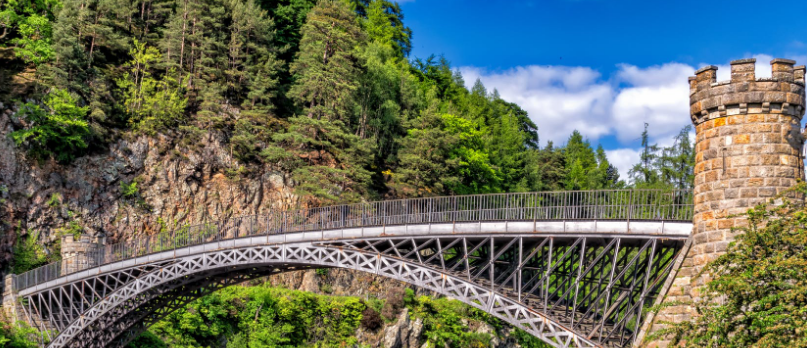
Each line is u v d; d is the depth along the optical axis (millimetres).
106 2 73938
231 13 81125
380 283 66688
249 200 66688
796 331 20641
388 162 79312
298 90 73750
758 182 26891
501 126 112375
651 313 27969
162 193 63906
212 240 43688
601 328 29547
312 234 39906
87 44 70750
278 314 59156
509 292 33594
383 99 82188
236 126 69375
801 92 27672
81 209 60219
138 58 70125
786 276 22109
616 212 30984
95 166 61875
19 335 47562
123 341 49000
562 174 110750
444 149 77250
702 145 28625
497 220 33438
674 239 29219
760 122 27375
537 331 31219
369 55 86562
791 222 22828
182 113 68438
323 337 59844
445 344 62125
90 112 63688
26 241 57312
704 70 28719
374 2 112375
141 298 47031
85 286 50625
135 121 66250
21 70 65250
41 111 59344
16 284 50844
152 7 81000
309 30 75500
